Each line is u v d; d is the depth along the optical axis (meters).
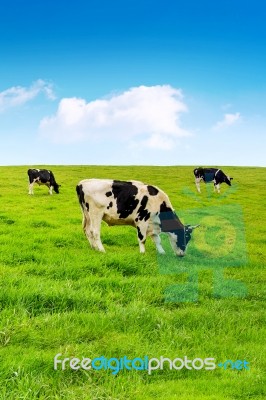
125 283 8.68
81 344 5.83
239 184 39.56
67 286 8.02
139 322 6.68
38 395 4.69
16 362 5.14
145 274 10.08
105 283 8.63
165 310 7.65
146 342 6.04
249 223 21.08
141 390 4.86
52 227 15.92
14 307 6.79
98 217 12.50
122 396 4.70
